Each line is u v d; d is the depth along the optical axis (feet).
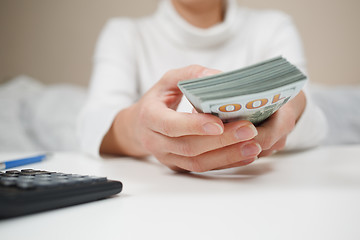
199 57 3.09
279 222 0.68
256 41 3.13
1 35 6.06
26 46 6.10
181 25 2.98
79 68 6.10
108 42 3.13
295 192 0.94
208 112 0.99
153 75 3.11
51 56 6.10
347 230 0.63
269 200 0.86
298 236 0.60
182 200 0.88
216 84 0.86
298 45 3.05
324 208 0.77
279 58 0.86
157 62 3.14
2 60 6.09
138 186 1.08
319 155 1.84
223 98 0.83
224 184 1.09
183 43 3.10
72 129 3.79
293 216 0.72
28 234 0.62
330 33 6.03
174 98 1.34
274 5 5.97
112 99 2.67
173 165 1.34
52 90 4.42
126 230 0.65
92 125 2.02
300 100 1.65
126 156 2.02
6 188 0.80
